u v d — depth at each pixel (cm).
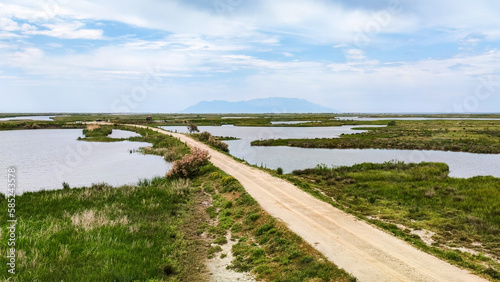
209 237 1730
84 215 1867
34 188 3042
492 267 1259
